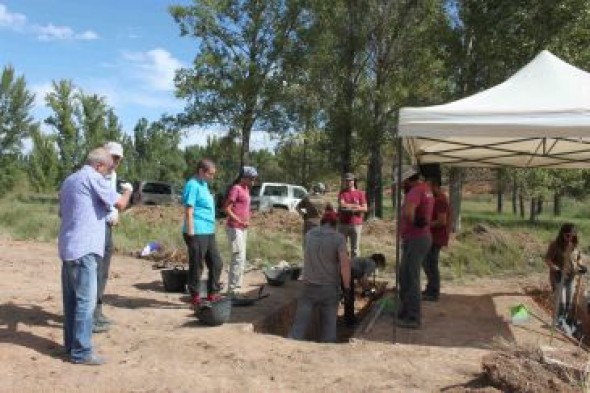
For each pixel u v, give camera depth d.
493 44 21.31
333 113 28.73
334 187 49.16
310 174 40.19
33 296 9.14
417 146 10.47
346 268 8.33
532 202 35.78
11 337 6.86
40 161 43.16
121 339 7.05
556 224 33.34
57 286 10.12
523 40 21.14
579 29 21.22
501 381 5.59
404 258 8.42
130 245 15.28
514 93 7.82
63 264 6.20
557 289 8.99
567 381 5.54
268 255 15.29
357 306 11.02
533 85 7.95
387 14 27.58
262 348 6.90
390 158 36.84
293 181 40.94
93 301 6.15
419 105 28.19
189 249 8.86
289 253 15.70
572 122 6.96
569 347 7.51
